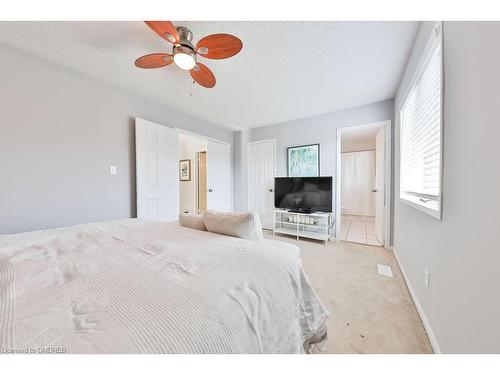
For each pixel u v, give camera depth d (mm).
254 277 807
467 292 853
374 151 5465
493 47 697
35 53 1879
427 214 1354
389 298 1714
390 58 1945
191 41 1637
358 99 2922
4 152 1762
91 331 494
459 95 935
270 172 4184
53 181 2029
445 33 1093
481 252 758
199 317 566
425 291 1392
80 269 834
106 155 2430
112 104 2480
